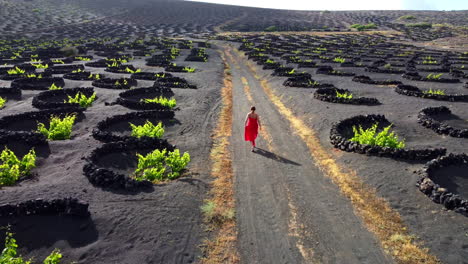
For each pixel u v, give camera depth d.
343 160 11.73
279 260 6.79
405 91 22.62
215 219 8.12
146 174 9.96
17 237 6.96
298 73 32.47
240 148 13.34
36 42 69.69
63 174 9.96
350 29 103.12
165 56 47.75
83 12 133.25
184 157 10.83
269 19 142.75
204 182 10.00
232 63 45.84
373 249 7.07
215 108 20.34
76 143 12.84
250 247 7.19
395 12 152.50
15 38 75.75
